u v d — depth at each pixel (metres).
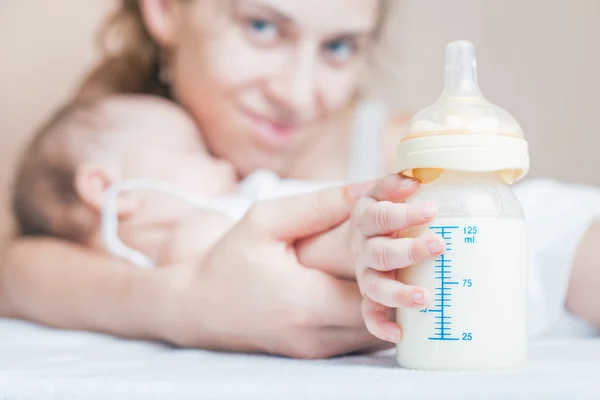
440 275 0.58
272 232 0.72
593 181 1.70
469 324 0.57
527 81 1.70
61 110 1.46
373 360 0.68
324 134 1.64
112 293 0.94
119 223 1.12
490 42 1.71
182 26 1.57
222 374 0.58
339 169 1.63
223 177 1.32
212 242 0.98
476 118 0.59
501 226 0.58
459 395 0.48
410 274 0.60
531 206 1.07
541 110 1.70
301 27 1.52
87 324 1.00
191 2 1.55
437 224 0.58
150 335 0.90
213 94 1.54
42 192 1.30
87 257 1.09
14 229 1.50
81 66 1.67
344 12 1.54
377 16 1.66
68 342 0.92
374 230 0.59
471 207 0.58
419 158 0.59
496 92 1.70
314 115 1.59
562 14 1.70
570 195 1.11
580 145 1.70
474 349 0.57
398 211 0.57
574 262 0.94
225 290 0.74
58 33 1.68
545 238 0.95
